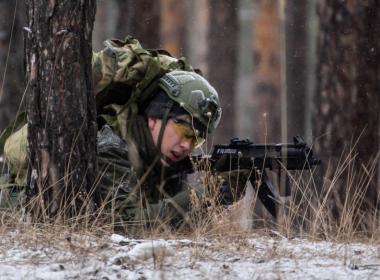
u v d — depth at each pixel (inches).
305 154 508.1
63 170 476.7
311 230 494.6
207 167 507.2
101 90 507.2
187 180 523.5
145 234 485.1
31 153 482.3
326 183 679.7
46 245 431.5
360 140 804.6
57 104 475.5
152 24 1182.9
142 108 508.1
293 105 1395.2
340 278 382.9
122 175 496.1
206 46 1581.0
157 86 506.6
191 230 492.1
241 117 1685.5
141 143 503.5
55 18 473.7
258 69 1707.7
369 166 775.1
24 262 400.8
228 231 469.7
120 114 502.9
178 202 502.9
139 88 504.4
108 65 506.9
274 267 395.5
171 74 506.6
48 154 477.1
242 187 508.7
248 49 1825.8
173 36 1641.2
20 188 506.9
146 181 510.0
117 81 503.8
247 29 1852.9
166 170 513.0
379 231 507.8
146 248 404.8
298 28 1482.5
